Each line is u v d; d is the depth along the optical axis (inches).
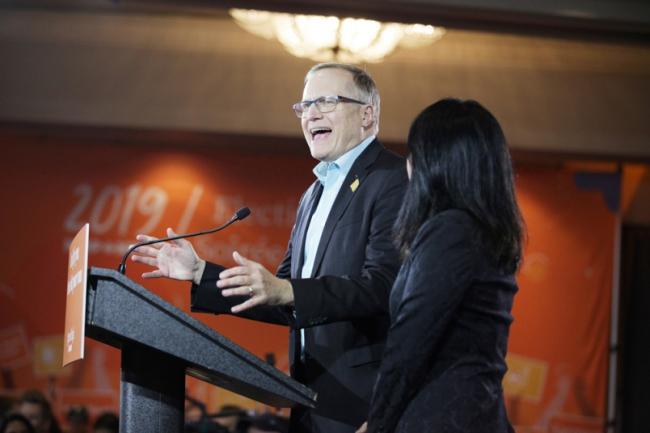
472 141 91.4
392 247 108.7
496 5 295.7
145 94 364.8
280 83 370.9
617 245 386.3
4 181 362.9
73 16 361.4
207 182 374.3
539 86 380.8
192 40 368.8
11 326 354.6
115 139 371.2
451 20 305.3
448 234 87.7
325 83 121.4
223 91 368.8
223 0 298.0
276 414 247.9
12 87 359.6
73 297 88.4
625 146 381.4
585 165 390.6
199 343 86.0
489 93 377.7
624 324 414.6
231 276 97.4
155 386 91.7
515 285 92.0
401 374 86.6
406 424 86.6
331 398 111.3
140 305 84.7
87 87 362.9
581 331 378.0
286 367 358.6
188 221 370.6
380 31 329.7
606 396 376.2
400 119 370.0
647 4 301.0
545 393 373.1
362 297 104.0
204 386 350.0
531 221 386.6
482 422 85.4
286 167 379.6
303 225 123.2
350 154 120.8
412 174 93.7
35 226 362.3
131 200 368.8
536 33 313.6
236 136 367.2
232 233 372.2
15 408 329.7
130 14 363.9
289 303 100.7
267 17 336.8
